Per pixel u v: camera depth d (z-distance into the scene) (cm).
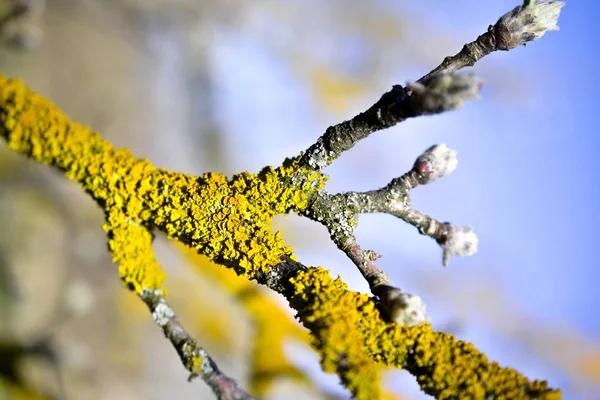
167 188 133
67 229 308
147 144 372
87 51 357
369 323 114
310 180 131
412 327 114
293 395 309
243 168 438
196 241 129
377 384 106
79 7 363
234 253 126
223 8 452
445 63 132
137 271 134
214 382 122
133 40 389
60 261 299
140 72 385
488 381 107
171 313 133
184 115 406
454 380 108
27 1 253
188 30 425
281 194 130
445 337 114
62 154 138
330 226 132
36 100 140
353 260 130
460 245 130
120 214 136
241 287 333
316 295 116
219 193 130
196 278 325
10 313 277
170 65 407
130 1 396
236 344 316
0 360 269
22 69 320
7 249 285
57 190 313
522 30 126
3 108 137
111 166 138
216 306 321
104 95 357
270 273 124
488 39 129
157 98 390
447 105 102
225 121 434
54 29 343
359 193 133
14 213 293
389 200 131
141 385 297
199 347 127
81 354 286
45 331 284
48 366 276
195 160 405
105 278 312
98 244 317
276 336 326
